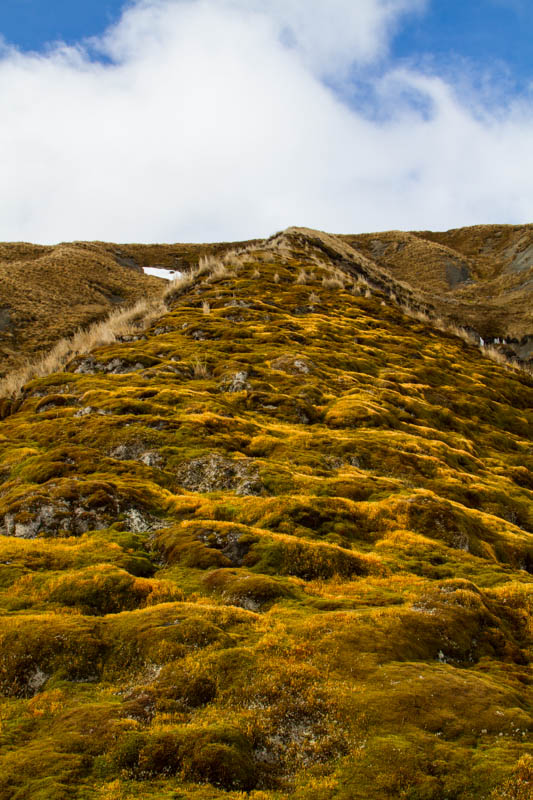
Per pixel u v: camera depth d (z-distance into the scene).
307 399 36.56
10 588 15.92
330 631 14.04
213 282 68.69
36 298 93.50
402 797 9.54
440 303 96.38
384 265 135.38
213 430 28.91
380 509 22.97
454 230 165.25
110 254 139.25
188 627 13.73
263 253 83.00
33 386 37.50
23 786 9.38
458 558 20.64
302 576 17.97
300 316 58.00
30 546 18.27
